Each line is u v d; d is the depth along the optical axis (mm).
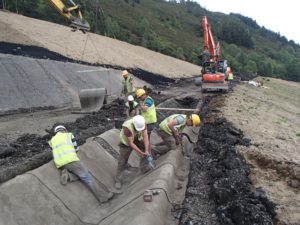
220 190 6660
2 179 6340
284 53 109938
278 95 32938
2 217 5605
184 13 130000
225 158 8625
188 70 46281
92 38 33062
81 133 9672
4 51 19016
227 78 25359
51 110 15156
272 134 13414
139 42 54219
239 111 17234
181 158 9398
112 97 20188
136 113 10125
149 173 7914
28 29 25516
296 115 22219
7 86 15016
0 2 32875
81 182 6992
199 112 15500
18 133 11219
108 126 10953
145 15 91500
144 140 7402
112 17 66438
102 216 6504
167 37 77062
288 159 9961
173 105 18938
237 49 87438
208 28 24297
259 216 5789
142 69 32625
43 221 5914
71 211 6340
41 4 37781
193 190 7344
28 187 6188
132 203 6473
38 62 18391
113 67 27344
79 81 19891
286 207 6801
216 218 6273
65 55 23688
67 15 14750
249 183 7867
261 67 69438
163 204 6414
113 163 8469
